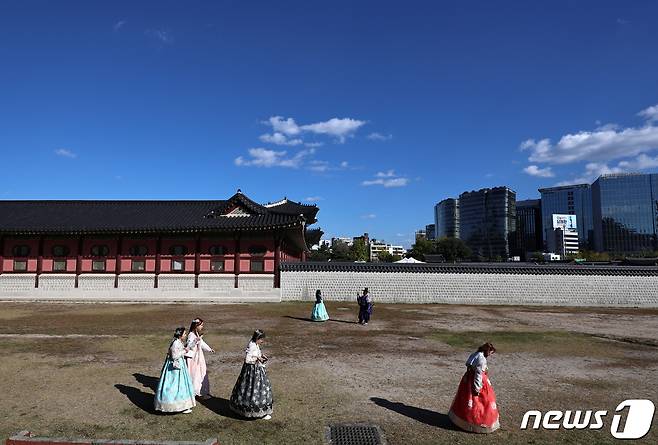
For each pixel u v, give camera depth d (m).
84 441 7.51
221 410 9.57
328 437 8.20
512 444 7.98
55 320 23.56
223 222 37.12
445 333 19.91
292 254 46.88
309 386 11.36
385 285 35.50
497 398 10.48
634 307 34.00
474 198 176.88
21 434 7.77
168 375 9.37
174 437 8.12
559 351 16.03
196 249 36.78
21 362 13.67
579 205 178.62
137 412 9.37
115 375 12.23
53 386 11.16
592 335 19.67
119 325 21.69
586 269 34.94
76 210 41.31
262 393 9.07
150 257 36.97
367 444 7.94
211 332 19.72
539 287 34.94
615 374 12.80
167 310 28.97
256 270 36.47
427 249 119.88
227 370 12.93
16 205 42.56
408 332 20.19
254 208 37.84
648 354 15.65
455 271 35.41
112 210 41.28
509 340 18.17
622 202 157.62
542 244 181.25
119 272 36.78
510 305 34.38
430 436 8.28
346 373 12.70
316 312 23.86
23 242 37.34
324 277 35.81
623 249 155.88
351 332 20.09
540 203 185.25
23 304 33.22
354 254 118.69
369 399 10.34
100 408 9.59
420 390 11.09
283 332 19.97
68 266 37.06
